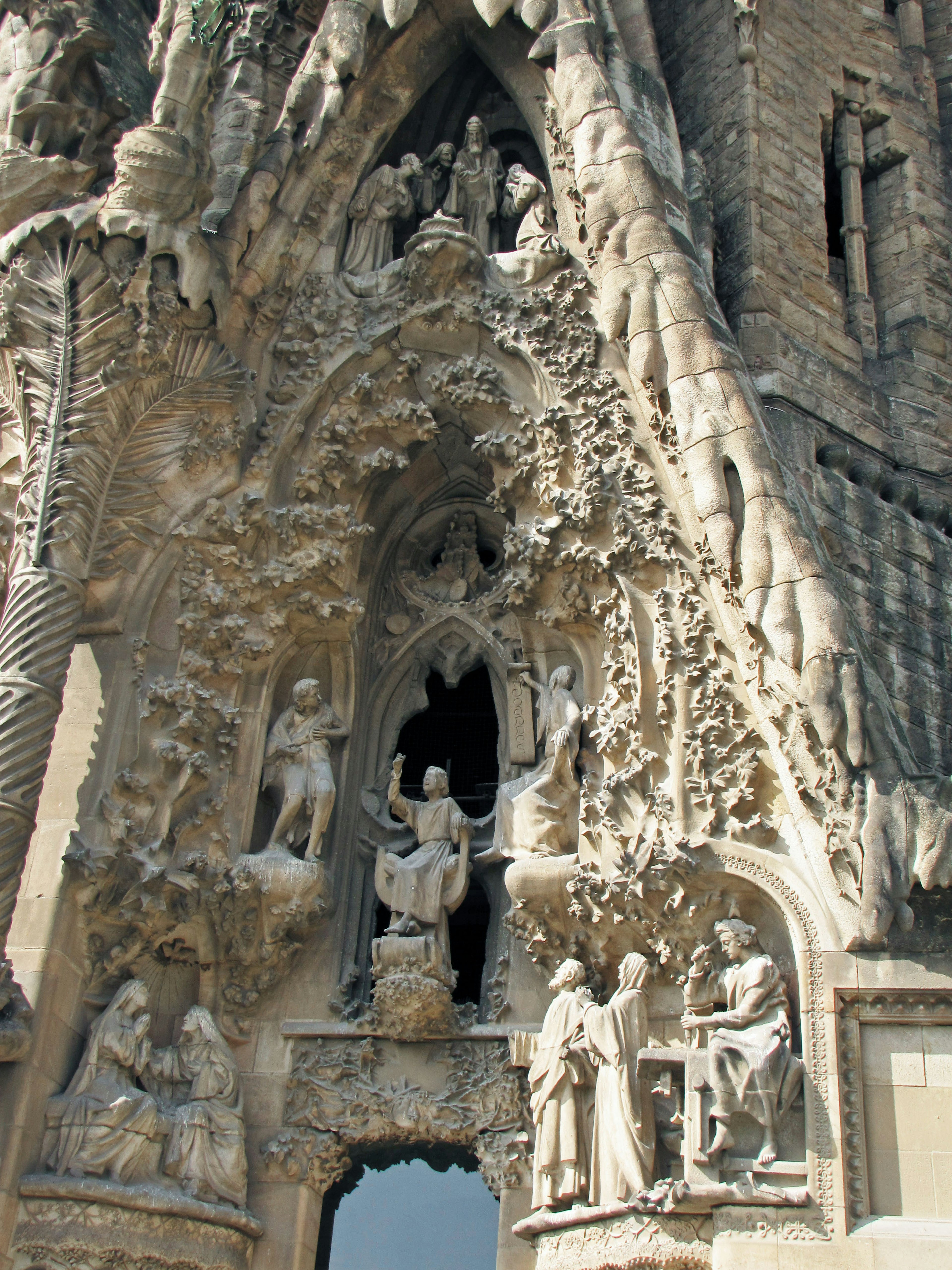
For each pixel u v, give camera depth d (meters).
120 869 11.09
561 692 12.19
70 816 11.21
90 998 11.09
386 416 13.05
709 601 11.30
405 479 13.67
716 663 11.05
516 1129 10.93
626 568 11.69
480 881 12.43
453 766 13.30
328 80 14.00
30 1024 10.35
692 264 12.52
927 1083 9.31
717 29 16.75
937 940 9.58
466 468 13.77
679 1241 9.40
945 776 10.34
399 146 15.22
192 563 12.25
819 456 14.09
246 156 14.58
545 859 11.31
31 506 11.59
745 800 10.55
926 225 16.52
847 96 17.19
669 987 10.78
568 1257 9.85
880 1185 9.11
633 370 12.06
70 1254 9.91
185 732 11.62
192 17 13.04
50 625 11.16
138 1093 10.59
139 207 12.34
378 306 13.41
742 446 11.29
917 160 17.03
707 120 16.39
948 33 18.16
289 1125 11.15
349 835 12.54
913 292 16.11
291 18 15.98
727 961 10.38
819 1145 9.23
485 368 12.96
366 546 13.41
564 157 13.52
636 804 11.00
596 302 12.88
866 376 15.42
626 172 12.62
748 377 12.06
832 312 15.42
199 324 12.66
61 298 12.19
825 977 9.70
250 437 12.82
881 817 9.77
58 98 13.01
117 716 11.67
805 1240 8.98
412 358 13.19
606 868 10.96
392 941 11.38
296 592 12.53
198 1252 10.33
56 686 11.02
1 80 13.15
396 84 14.41
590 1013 10.33
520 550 12.27
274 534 12.57
